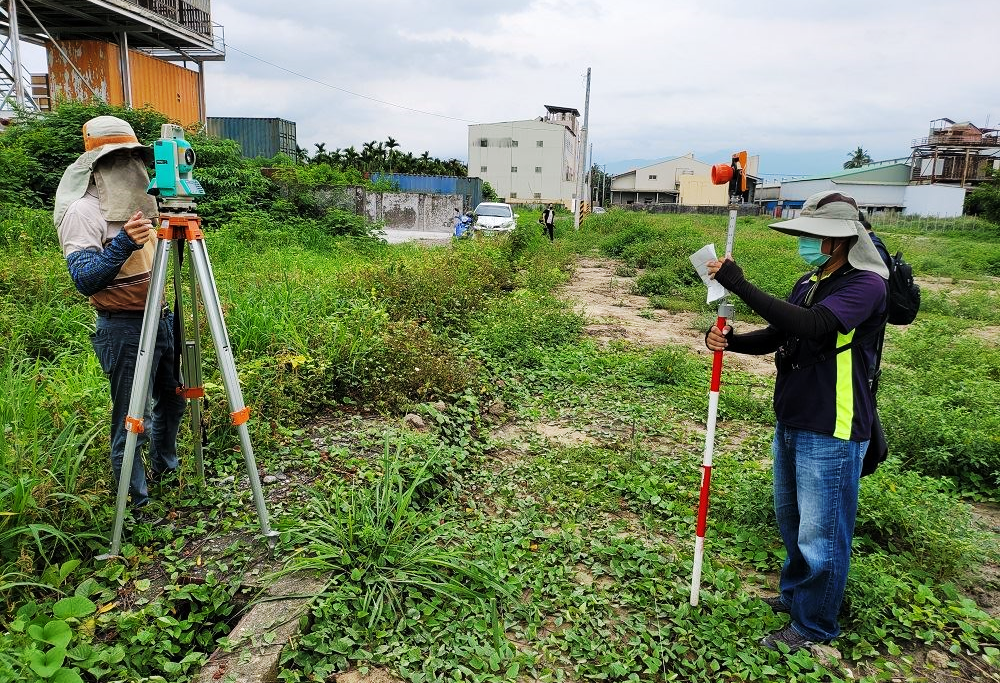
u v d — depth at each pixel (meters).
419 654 3.08
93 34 23.39
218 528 3.92
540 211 47.12
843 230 3.07
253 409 5.18
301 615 3.18
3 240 9.97
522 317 9.59
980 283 20.12
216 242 12.38
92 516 3.56
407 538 3.84
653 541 4.32
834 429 3.12
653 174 92.12
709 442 3.57
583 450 5.58
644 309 12.96
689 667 3.22
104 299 3.60
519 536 4.21
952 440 5.66
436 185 41.25
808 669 3.21
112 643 3.00
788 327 3.02
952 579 4.10
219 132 30.56
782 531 3.59
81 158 3.61
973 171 67.50
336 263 13.16
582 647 3.29
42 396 4.51
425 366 6.67
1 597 3.04
